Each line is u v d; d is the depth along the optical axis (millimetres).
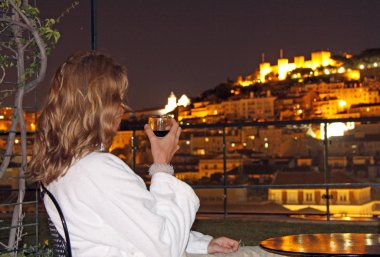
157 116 1453
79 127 1229
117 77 1277
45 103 1283
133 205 1190
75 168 1211
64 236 1231
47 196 1264
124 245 1202
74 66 1259
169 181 1306
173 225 1235
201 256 2531
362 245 1942
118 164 1228
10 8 2635
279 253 1870
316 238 2123
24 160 2576
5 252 2594
